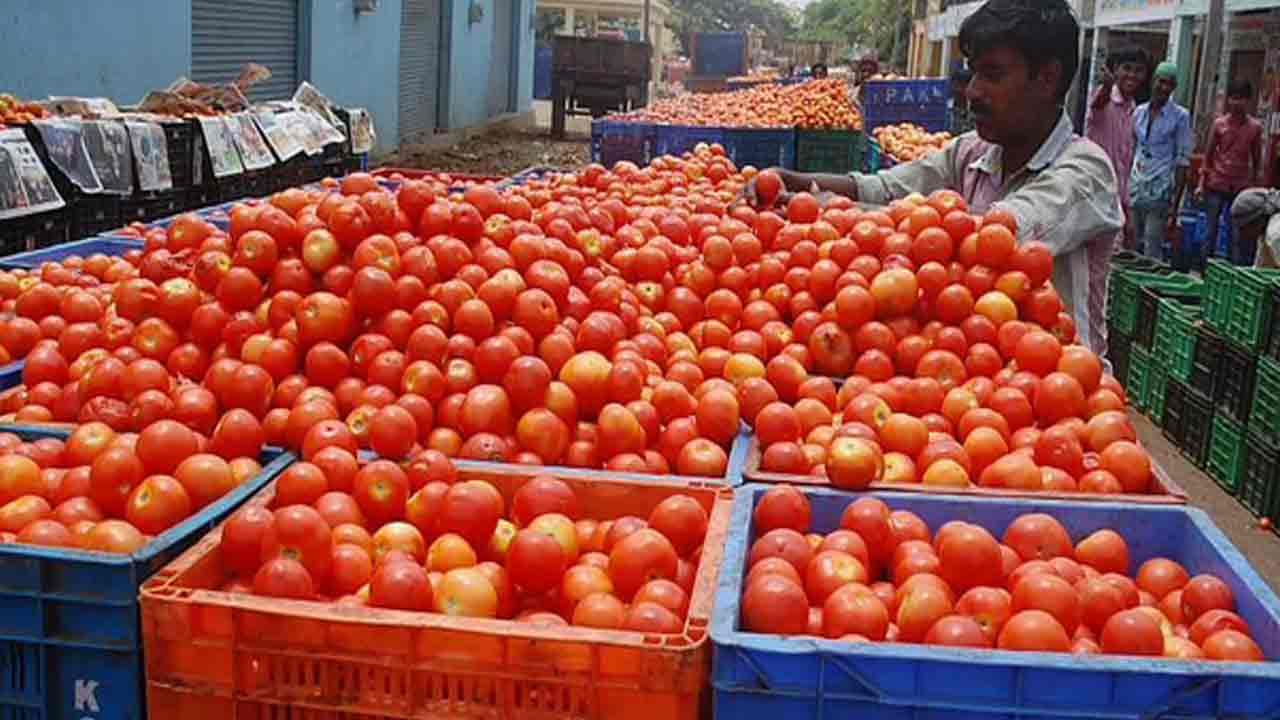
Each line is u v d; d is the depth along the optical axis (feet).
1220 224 42.39
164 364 11.54
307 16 60.08
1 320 13.25
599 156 43.60
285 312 11.48
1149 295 30.27
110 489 9.27
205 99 36.37
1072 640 7.96
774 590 7.89
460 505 9.02
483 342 11.12
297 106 40.16
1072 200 13.51
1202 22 49.42
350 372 11.23
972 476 10.67
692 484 9.86
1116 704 7.03
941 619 7.75
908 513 9.51
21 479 9.53
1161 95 42.01
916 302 12.56
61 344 12.12
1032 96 13.91
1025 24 13.60
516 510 9.55
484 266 12.09
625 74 101.96
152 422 10.25
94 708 8.04
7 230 25.43
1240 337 24.75
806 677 7.16
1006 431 11.12
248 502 9.05
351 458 9.54
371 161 70.69
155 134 30.12
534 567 8.50
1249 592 8.45
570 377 11.08
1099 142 38.24
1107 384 11.84
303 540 8.28
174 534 8.48
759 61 349.20
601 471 10.18
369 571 8.54
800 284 13.28
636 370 11.18
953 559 8.63
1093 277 14.19
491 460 10.44
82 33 40.55
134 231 21.62
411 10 81.66
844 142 44.75
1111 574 8.94
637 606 7.83
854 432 10.54
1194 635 8.31
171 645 7.58
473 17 93.15
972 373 12.05
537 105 161.79
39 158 26.09
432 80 88.22
